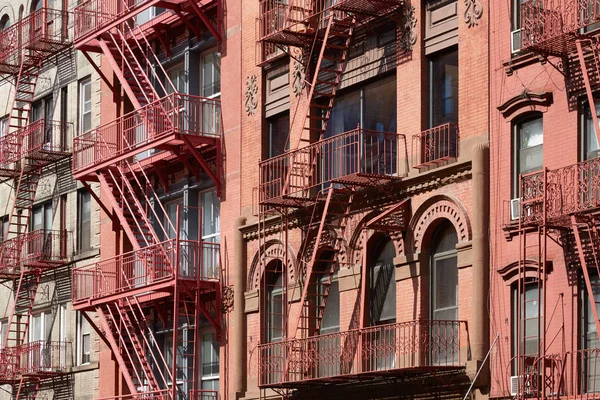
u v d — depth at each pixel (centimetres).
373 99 5319
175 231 6450
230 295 5981
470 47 4794
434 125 4997
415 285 4934
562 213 4122
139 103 6481
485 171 4650
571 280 4309
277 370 5584
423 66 5031
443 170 4819
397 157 5088
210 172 6134
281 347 5516
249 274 5906
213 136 6181
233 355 5912
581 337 4284
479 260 4625
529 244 4466
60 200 7581
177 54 6525
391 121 5206
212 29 6231
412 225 4972
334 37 5481
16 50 8094
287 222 5534
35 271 7562
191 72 6412
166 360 6475
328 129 5550
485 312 4603
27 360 7400
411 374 4834
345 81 5419
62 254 7456
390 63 5175
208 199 6319
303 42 5581
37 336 7712
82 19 6969
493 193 4625
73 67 7606
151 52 6738
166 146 6197
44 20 7756
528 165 4538
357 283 5241
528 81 4534
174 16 6469
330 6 5328
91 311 6856
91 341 7112
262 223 5788
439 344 4756
